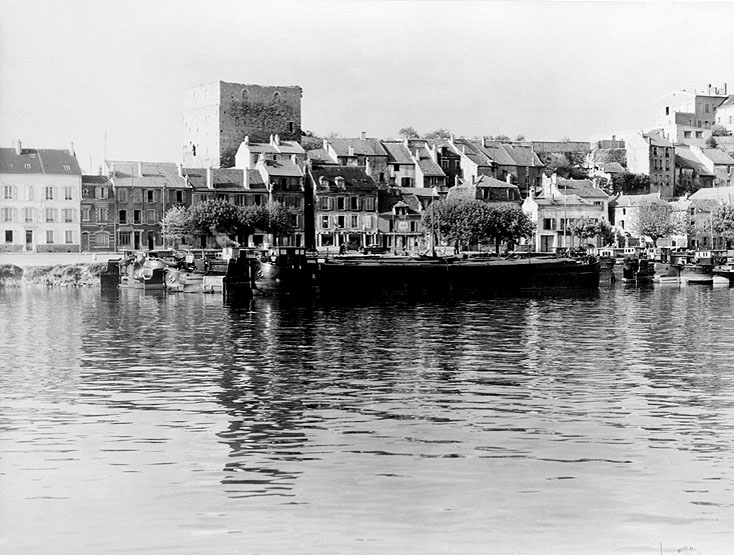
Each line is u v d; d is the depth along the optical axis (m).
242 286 122.00
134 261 136.12
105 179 168.00
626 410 51.62
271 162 184.38
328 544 34.00
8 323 91.44
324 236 179.75
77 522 36.03
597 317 98.12
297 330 85.44
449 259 139.75
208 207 162.12
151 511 36.88
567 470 41.00
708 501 37.56
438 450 43.88
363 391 56.62
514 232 159.62
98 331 84.94
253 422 49.19
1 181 160.38
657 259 162.12
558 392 56.16
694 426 48.25
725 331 85.69
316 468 41.41
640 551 33.47
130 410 52.03
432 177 198.00
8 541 34.59
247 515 36.44
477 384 58.59
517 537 34.47
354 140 199.00
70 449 44.47
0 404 53.53
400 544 34.03
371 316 98.06
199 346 75.00
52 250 163.62
